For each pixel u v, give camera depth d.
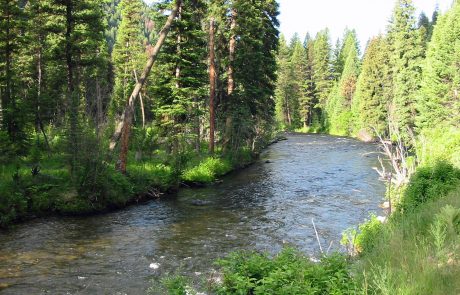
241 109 32.31
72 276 10.90
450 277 5.39
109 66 52.66
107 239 14.27
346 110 76.56
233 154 31.92
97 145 18.62
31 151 24.42
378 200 20.59
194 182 24.72
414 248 6.89
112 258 12.35
